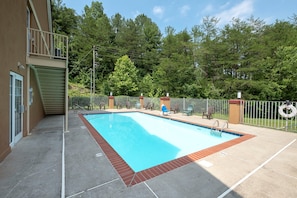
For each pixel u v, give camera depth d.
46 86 8.77
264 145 5.27
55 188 2.78
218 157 4.24
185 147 6.33
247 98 16.64
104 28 30.16
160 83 23.55
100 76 28.91
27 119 6.28
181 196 2.59
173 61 22.17
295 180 3.11
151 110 15.88
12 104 4.81
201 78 20.12
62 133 6.61
